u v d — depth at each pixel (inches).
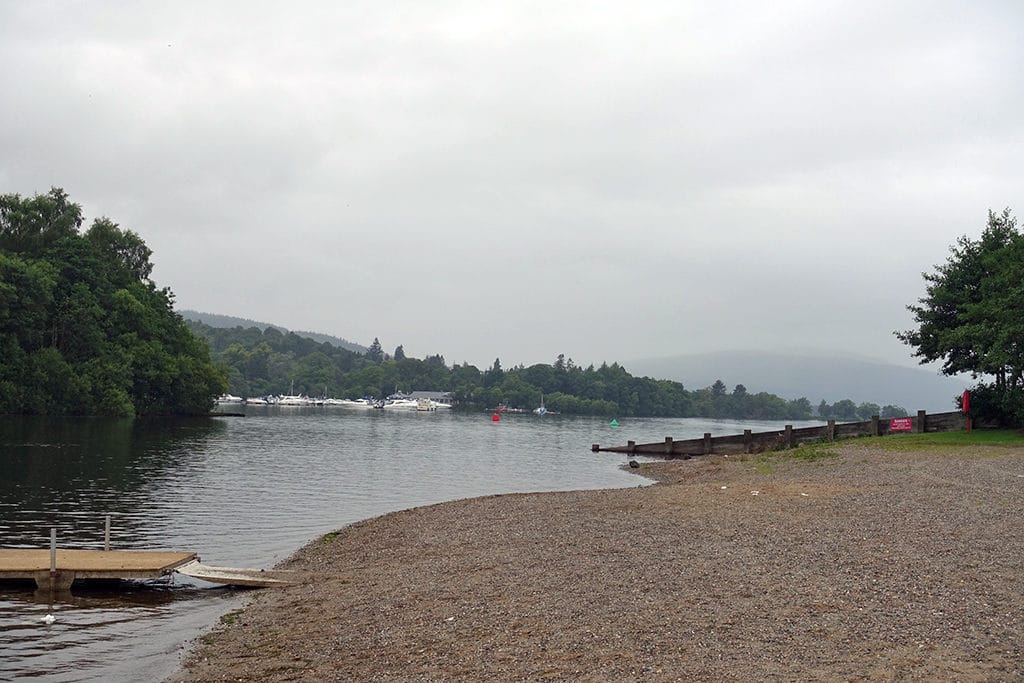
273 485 1739.7
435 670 532.7
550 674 502.0
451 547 1003.9
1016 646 497.7
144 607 755.4
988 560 737.0
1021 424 2026.3
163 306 4827.8
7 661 590.2
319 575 895.1
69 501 1339.8
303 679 538.3
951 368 2170.3
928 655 483.5
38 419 3353.8
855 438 2208.4
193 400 4744.1
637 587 709.9
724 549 853.2
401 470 2260.1
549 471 2343.8
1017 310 1840.6
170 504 1378.0
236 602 782.5
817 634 538.6
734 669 479.5
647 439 4434.1
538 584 753.0
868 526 938.1
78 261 3998.5
